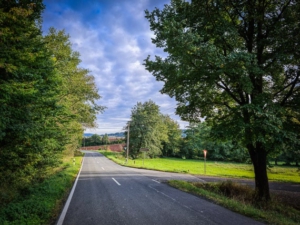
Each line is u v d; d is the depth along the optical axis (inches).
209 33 400.8
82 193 391.5
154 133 2410.2
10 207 240.7
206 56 315.9
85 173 807.1
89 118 1095.0
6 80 214.7
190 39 312.3
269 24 402.6
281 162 2527.1
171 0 406.3
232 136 384.5
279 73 426.6
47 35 639.1
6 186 336.2
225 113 502.0
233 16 425.7
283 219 246.5
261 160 446.0
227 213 252.5
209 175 976.3
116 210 267.6
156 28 398.9
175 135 2918.3
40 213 241.1
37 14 250.4
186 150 2837.1
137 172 898.1
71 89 844.0
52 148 513.7
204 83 416.8
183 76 380.8
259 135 331.0
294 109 400.8
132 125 2345.0
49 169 582.9
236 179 889.5
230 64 314.5
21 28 217.8
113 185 495.2
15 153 310.3
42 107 314.2
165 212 257.1
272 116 306.3
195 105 474.9
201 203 307.1
